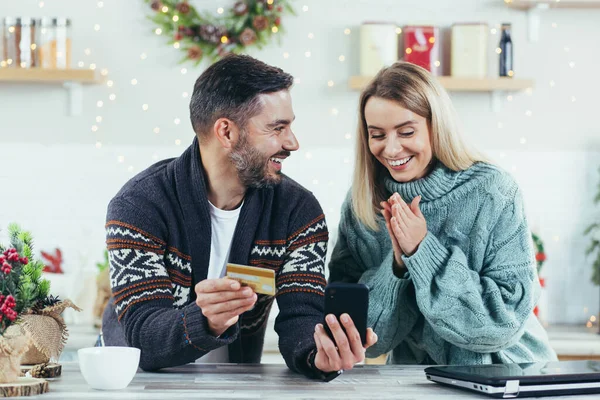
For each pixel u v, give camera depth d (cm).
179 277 162
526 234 173
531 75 373
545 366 139
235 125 155
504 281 169
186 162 163
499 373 129
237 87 154
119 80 366
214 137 157
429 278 163
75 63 365
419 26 356
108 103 366
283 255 166
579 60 373
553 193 372
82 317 323
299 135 370
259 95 154
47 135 366
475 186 173
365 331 131
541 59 372
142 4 366
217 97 155
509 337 162
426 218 176
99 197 367
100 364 125
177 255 161
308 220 167
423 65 355
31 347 138
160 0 362
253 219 165
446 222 175
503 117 371
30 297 130
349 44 369
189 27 362
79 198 366
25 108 365
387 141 170
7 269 126
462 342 162
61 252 360
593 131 373
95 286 326
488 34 369
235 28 362
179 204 162
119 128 367
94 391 125
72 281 331
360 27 365
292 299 161
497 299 164
